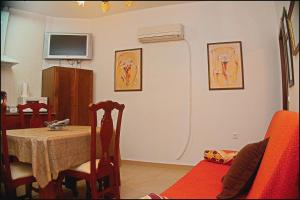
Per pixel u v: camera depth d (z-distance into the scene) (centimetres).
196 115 342
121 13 395
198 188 134
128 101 379
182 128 348
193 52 349
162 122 358
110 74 395
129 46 387
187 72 350
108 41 402
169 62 361
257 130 315
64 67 370
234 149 322
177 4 362
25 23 388
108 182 222
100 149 210
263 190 85
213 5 344
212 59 338
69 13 398
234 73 328
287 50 238
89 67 408
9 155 189
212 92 336
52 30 409
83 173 191
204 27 346
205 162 201
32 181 183
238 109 324
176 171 328
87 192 223
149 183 273
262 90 316
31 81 388
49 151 173
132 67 380
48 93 367
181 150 346
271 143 113
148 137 364
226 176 124
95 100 399
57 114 355
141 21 382
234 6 335
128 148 374
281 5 270
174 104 354
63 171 197
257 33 323
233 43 331
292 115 109
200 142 337
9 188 174
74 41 400
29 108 296
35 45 395
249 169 116
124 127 377
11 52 372
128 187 259
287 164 83
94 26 413
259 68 319
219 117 331
